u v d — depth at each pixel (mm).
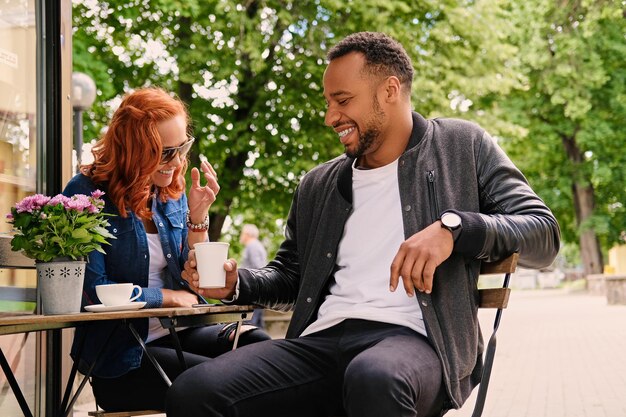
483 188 2930
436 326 2703
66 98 4660
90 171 3525
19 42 4469
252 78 14867
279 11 14359
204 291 3090
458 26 15484
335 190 3059
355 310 2857
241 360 2668
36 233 3109
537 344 12539
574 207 32375
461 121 3051
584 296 32281
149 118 3455
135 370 3342
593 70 25922
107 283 3359
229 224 17922
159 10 13617
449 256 2764
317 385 2775
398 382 2398
